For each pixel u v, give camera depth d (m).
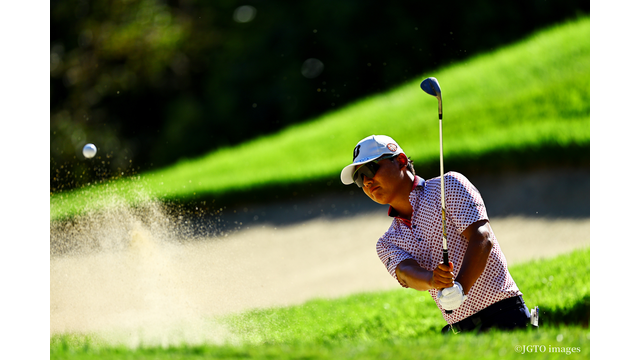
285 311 21.34
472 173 32.78
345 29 68.50
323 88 70.12
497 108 40.00
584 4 54.22
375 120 48.88
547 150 30.44
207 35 80.50
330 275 27.67
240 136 75.56
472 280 10.19
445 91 47.25
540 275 19.31
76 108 74.75
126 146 75.19
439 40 63.66
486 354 10.12
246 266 28.62
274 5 77.19
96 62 76.06
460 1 62.06
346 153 45.34
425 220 10.99
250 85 75.50
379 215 33.62
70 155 68.69
